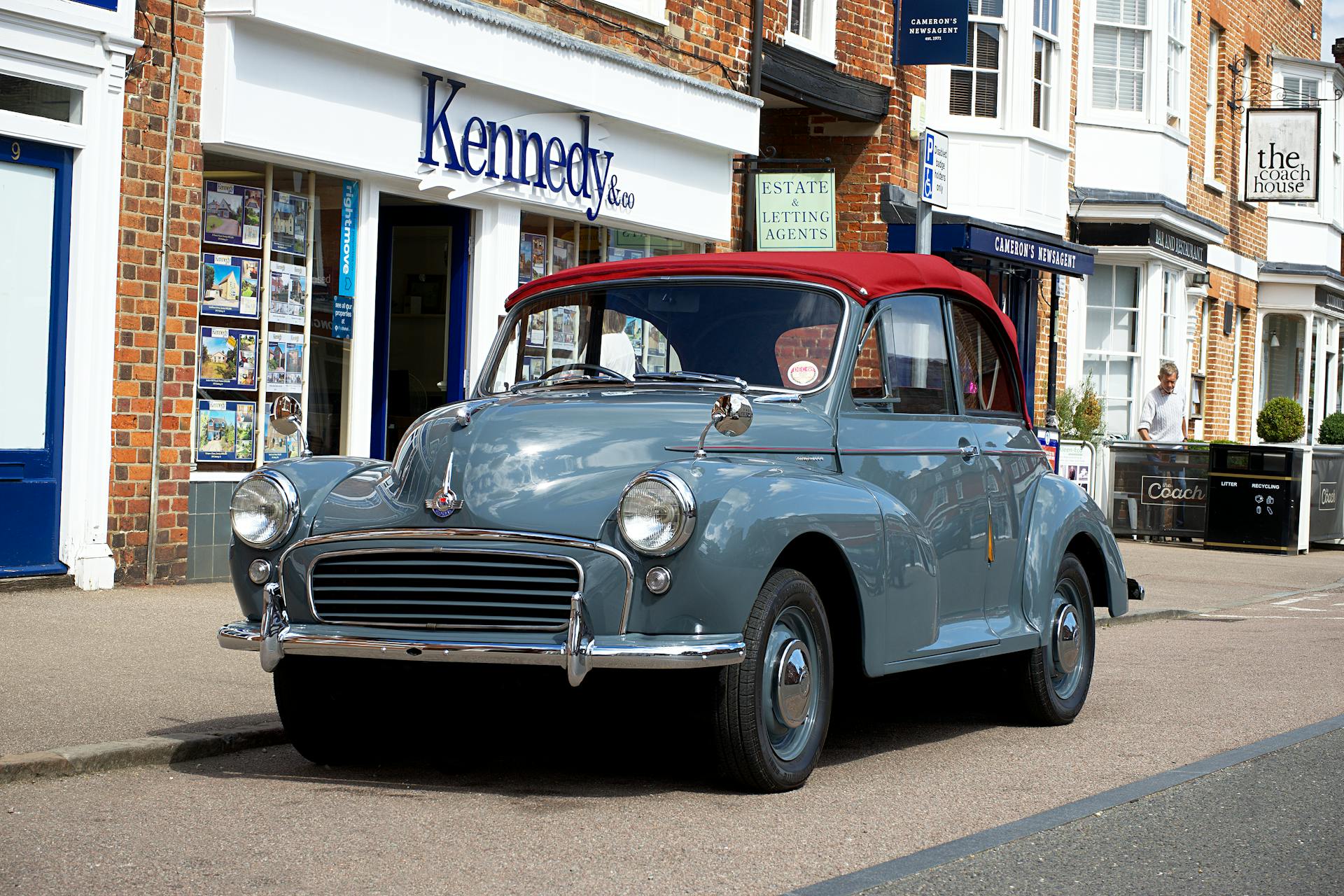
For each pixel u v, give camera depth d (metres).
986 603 6.65
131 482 9.55
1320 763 6.22
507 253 12.52
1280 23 29.64
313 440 11.01
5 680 6.65
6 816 4.80
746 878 4.36
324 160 10.64
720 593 4.93
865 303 6.10
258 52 10.09
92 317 9.30
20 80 8.93
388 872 4.32
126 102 9.45
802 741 5.45
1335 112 30.83
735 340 6.11
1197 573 15.74
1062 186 20.14
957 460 6.47
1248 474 18.78
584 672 4.82
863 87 17.00
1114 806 5.40
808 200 14.12
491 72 11.94
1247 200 27.12
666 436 5.35
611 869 4.41
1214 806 5.44
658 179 14.16
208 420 10.20
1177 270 23.83
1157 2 22.73
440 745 6.20
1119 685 8.47
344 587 5.18
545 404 5.57
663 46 14.21
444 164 11.70
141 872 4.25
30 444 9.12
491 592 5.00
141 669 7.04
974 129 18.92
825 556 5.54
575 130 13.05
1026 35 19.17
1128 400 22.88
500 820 4.94
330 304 11.09
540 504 5.04
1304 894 4.36
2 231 8.95
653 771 5.75
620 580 4.90
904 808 5.30
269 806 5.06
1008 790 5.66
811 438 5.71
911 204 17.66
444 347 12.38
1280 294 29.64
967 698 7.19
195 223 9.87
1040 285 20.08
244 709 6.37
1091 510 7.43
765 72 15.53
